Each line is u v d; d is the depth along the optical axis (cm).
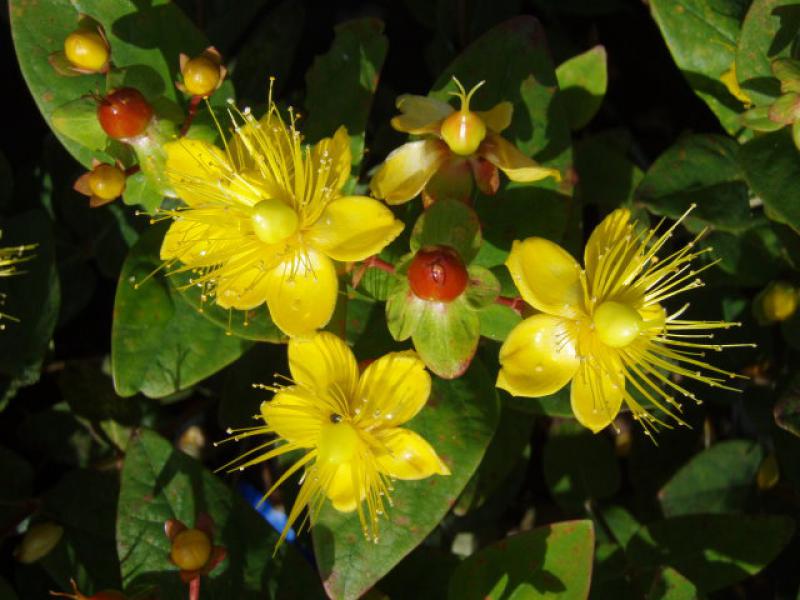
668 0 15
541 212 15
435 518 14
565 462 18
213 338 15
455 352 13
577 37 21
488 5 19
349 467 13
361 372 14
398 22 22
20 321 16
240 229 14
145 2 15
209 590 15
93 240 18
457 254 12
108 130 13
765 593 19
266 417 13
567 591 15
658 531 16
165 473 15
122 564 15
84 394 18
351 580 14
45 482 18
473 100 15
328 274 13
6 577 18
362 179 18
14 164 20
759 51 14
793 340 16
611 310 13
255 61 19
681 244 18
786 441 16
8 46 20
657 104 21
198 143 13
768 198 14
